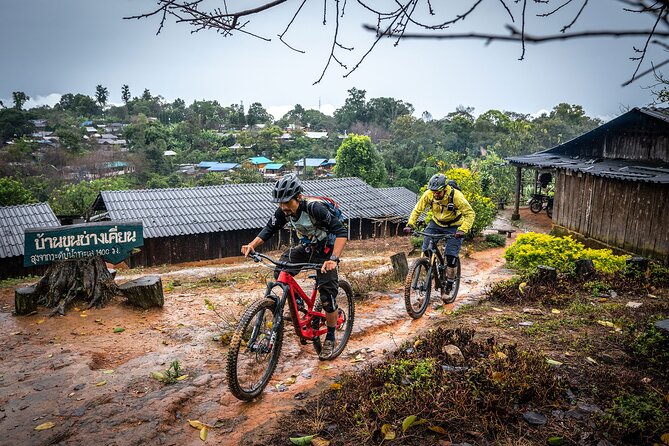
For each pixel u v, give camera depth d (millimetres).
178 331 5387
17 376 4266
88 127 138000
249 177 69438
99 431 3295
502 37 1038
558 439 2904
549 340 4699
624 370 3955
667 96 13875
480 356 4102
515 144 68875
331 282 4281
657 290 6809
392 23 2021
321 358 4500
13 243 21297
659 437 2936
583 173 16484
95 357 4684
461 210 6219
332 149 108688
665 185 12609
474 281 8727
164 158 87062
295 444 3023
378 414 3203
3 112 111875
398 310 6246
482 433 3010
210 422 3439
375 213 27516
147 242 21641
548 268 7055
